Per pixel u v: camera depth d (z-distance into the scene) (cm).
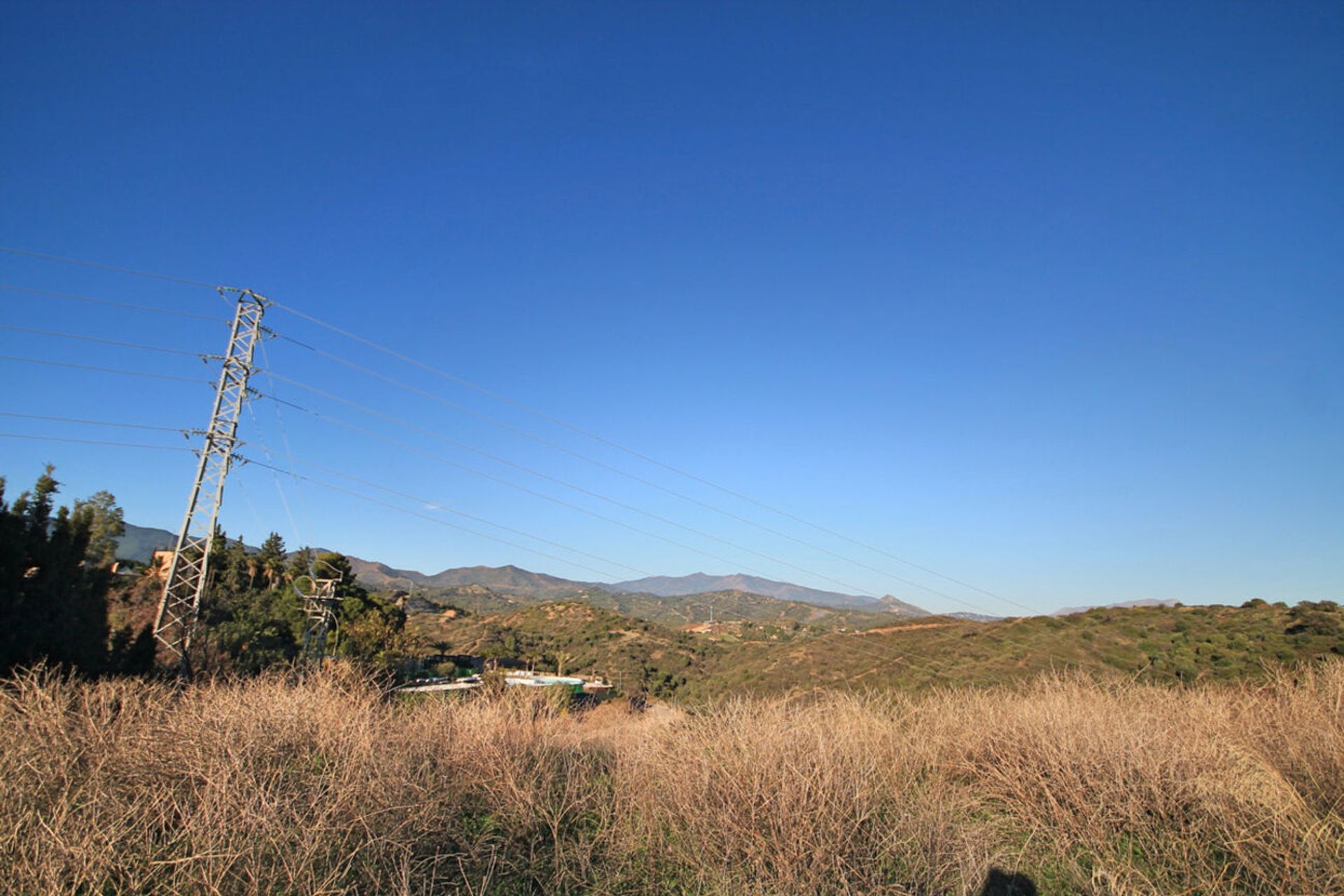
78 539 1616
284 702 712
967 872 514
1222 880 498
